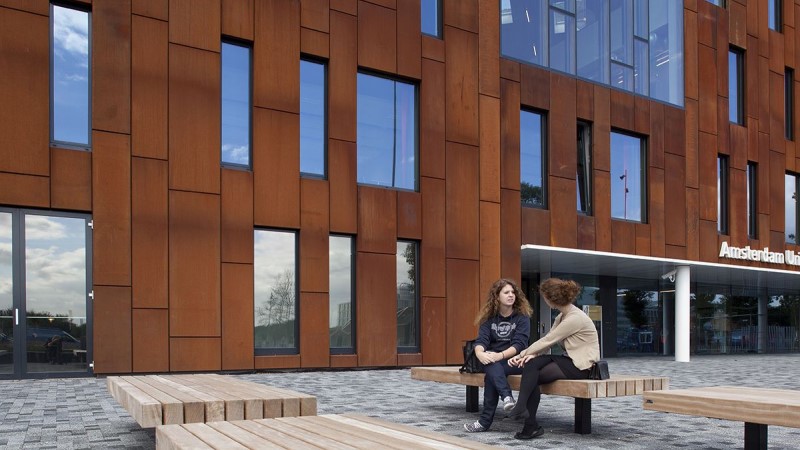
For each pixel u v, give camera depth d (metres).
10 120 10.70
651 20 19.75
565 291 6.14
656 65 19.73
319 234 13.52
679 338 19.09
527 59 16.92
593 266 19.11
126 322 11.32
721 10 21.73
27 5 10.94
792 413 4.19
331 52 13.97
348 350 13.77
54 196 10.97
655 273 20.86
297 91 13.52
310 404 4.59
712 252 20.45
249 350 12.48
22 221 10.83
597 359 6.07
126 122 11.62
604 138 18.14
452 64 15.55
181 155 12.09
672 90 20.08
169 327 11.70
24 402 8.05
